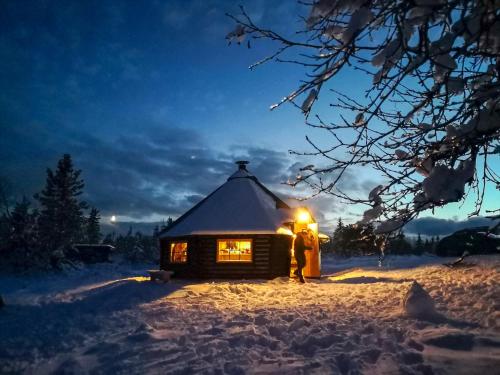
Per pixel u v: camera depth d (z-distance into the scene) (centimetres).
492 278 912
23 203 2505
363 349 486
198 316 736
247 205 1661
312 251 1603
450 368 414
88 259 3070
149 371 464
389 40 249
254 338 562
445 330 529
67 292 1510
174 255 1689
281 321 661
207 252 1560
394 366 426
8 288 1814
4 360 548
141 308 845
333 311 726
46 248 2464
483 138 265
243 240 1545
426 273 1196
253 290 1092
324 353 484
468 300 717
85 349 570
